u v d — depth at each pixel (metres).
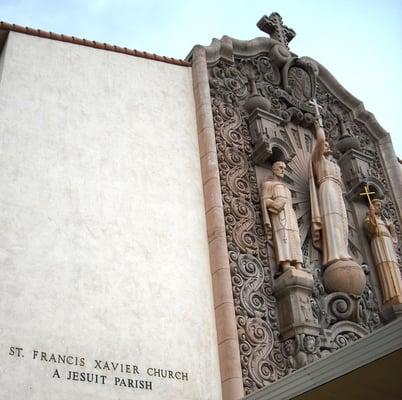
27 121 9.95
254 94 13.01
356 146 14.47
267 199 11.48
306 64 14.77
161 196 10.56
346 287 11.49
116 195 10.08
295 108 13.86
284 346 10.23
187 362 9.21
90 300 8.88
